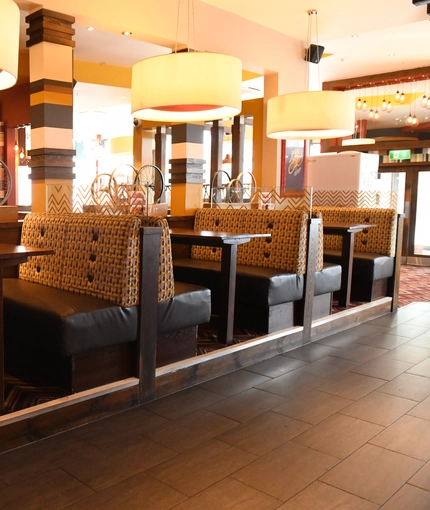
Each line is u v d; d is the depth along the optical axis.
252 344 3.89
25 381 2.96
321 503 2.09
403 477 2.30
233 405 3.09
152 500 2.09
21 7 4.39
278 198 4.98
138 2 5.02
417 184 11.00
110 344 2.87
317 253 4.55
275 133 5.42
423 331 5.04
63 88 4.52
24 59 8.64
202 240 3.83
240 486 2.21
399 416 2.97
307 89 7.20
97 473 2.29
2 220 3.88
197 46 5.66
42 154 4.47
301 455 2.49
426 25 7.43
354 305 5.43
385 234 5.91
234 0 5.69
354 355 4.17
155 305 3.09
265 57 6.50
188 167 5.58
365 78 10.41
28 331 2.90
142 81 3.63
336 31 6.78
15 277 3.82
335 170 7.31
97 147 18.14
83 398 2.78
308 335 4.52
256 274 4.12
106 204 4.05
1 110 9.59
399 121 11.23
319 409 3.05
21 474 2.27
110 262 3.00
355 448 2.57
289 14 6.14
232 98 3.65
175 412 2.97
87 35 7.43
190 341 3.47
